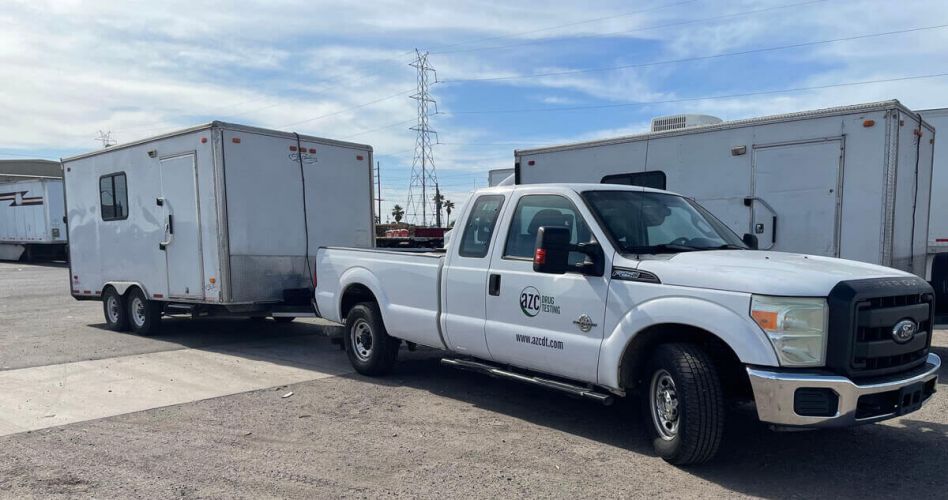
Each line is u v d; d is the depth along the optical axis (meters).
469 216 6.15
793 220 8.09
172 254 9.41
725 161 8.66
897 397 4.13
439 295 6.25
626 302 4.66
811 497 4.02
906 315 4.25
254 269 9.00
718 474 4.39
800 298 3.98
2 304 14.73
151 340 9.78
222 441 5.09
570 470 4.48
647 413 4.71
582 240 5.16
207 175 8.71
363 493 4.10
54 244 29.08
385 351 7.09
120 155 10.21
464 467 4.54
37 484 4.24
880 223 7.42
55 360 8.18
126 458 4.72
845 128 7.62
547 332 5.20
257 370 7.65
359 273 7.27
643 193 5.71
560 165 10.61
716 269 4.32
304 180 9.64
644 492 4.10
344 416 5.77
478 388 6.77
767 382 3.94
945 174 11.15
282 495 4.07
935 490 4.13
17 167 49.69
